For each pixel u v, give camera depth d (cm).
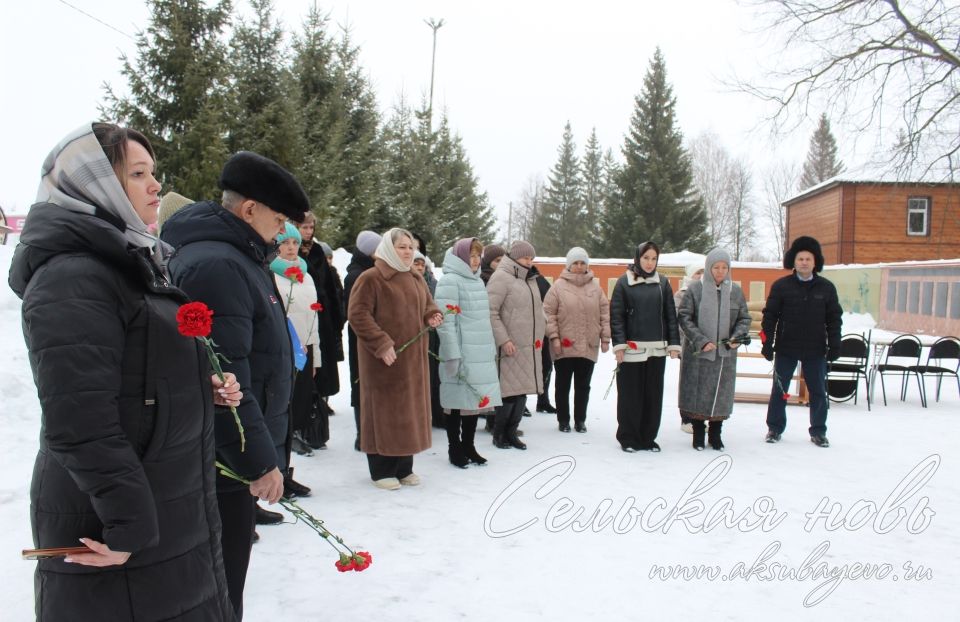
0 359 602
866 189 2452
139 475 156
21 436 509
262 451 217
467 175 2994
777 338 641
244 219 242
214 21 1636
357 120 2230
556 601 317
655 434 600
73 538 158
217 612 184
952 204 2414
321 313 575
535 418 748
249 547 245
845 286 2045
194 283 222
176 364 172
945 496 481
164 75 1577
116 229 162
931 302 1631
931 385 1009
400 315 474
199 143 1530
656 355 595
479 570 349
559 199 5469
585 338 661
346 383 912
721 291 595
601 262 1761
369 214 2064
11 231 1142
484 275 754
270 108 1695
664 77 3650
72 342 148
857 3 1426
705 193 5056
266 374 248
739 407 830
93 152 165
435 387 693
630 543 390
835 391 842
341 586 326
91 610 161
